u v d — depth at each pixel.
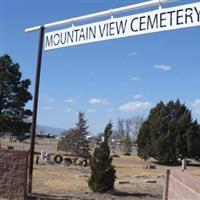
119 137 116.81
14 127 60.28
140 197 24.88
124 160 65.94
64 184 27.95
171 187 11.87
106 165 25.19
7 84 59.66
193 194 9.35
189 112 67.00
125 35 11.49
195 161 72.88
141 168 51.25
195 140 66.06
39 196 20.19
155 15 10.78
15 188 18.11
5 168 18.09
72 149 71.00
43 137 160.62
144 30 11.03
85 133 72.19
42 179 30.52
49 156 50.25
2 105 60.03
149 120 68.94
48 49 14.16
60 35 13.73
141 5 11.12
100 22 12.20
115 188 27.53
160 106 67.69
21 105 60.22
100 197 23.59
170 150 65.12
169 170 12.34
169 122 66.50
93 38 12.52
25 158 18.23
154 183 32.81
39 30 18.33
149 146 66.75
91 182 25.08
